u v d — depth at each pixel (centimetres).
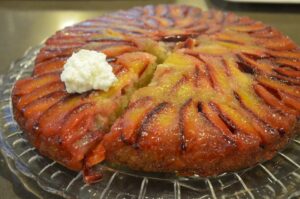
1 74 40
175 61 32
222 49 33
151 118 26
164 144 25
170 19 39
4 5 56
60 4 56
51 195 27
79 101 28
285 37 36
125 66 31
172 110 26
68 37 36
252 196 24
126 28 37
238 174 26
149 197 25
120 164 26
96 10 55
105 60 30
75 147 26
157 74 30
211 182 26
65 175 26
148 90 28
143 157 25
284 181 25
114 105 28
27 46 46
